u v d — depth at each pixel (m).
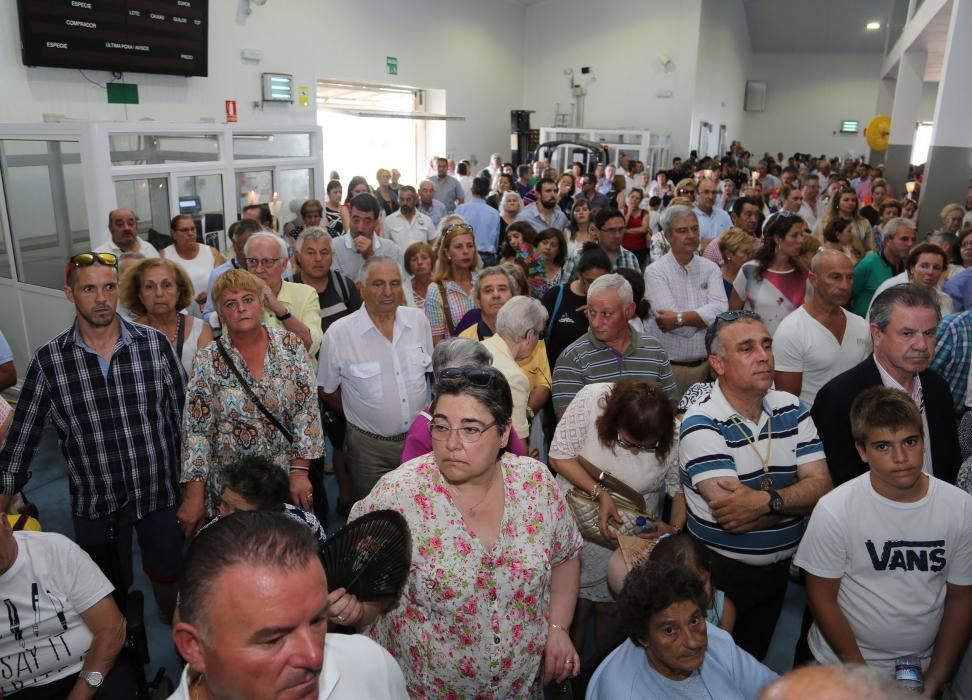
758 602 2.42
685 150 17.00
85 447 2.80
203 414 2.83
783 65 26.06
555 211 7.20
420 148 15.30
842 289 3.11
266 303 3.52
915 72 14.97
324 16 11.34
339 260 5.67
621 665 1.92
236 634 1.05
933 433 2.55
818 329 3.23
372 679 1.42
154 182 6.01
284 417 2.92
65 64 7.11
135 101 8.12
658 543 2.21
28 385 2.77
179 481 3.01
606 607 2.73
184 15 8.25
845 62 25.34
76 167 5.32
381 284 3.23
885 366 2.48
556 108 18.22
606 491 2.59
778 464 2.37
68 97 7.37
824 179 18.11
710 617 2.16
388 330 3.38
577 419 2.69
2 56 6.70
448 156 15.36
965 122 8.91
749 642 2.53
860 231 6.36
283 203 7.85
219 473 2.87
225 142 6.75
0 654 1.98
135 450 2.86
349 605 1.61
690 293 4.30
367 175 14.28
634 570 1.87
